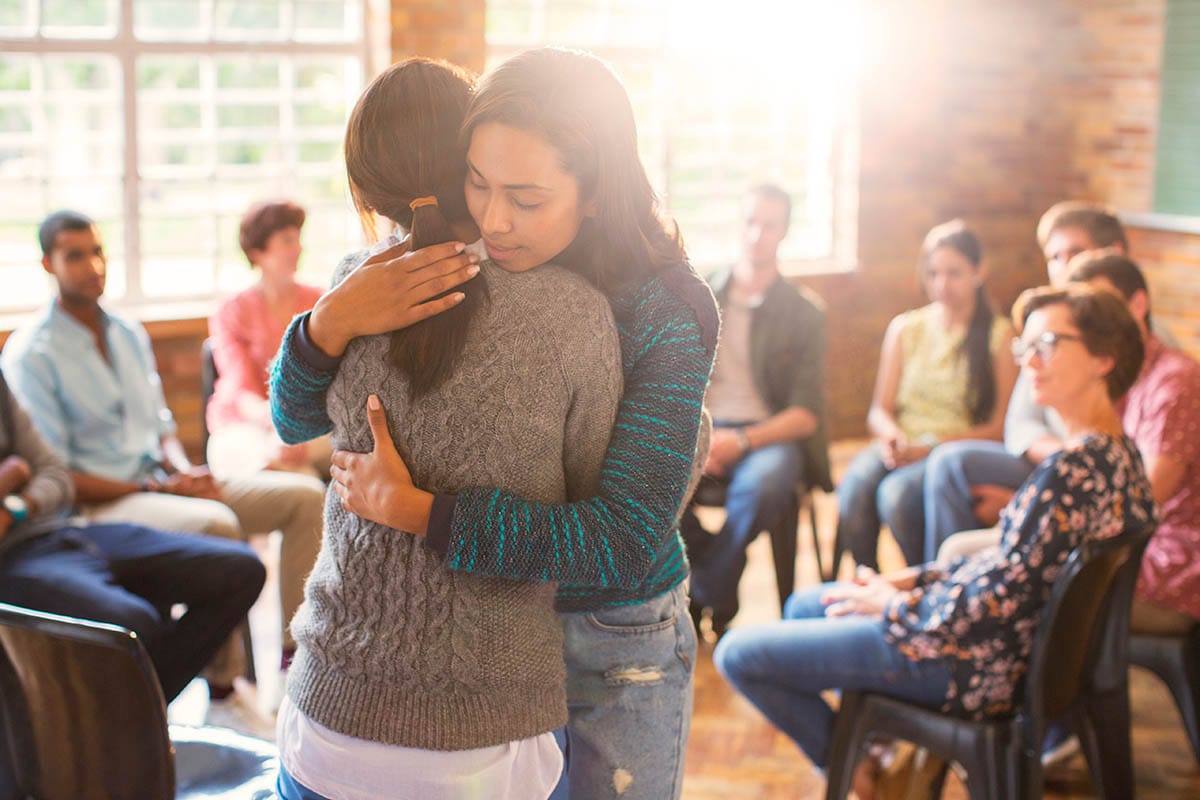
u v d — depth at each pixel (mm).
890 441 3930
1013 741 2385
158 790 1649
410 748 1251
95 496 3236
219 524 3199
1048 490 2354
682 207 6367
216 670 3252
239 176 5371
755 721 3350
